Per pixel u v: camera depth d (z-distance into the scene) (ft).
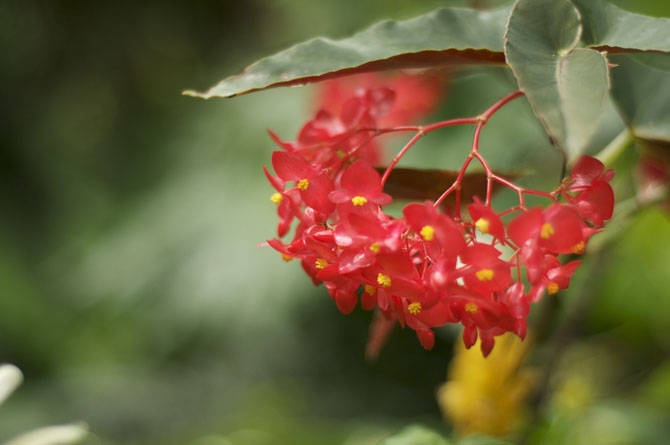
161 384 8.60
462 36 2.67
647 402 3.89
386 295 2.60
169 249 7.98
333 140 2.77
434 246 2.52
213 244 7.79
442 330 7.14
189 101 9.52
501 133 6.03
